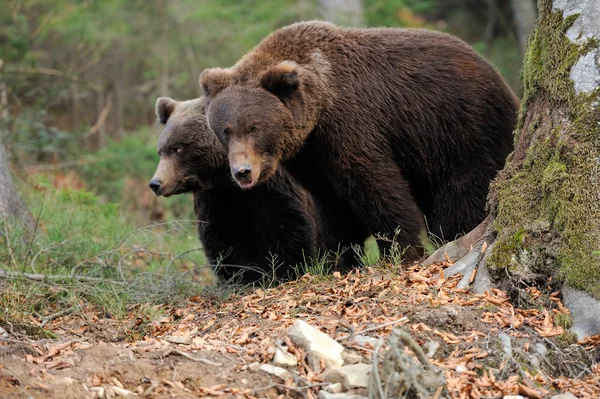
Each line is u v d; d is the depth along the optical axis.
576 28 10.09
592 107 9.69
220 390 7.69
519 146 10.56
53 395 7.46
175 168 14.12
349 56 12.52
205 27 29.39
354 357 8.16
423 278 10.06
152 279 13.27
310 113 12.05
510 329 8.80
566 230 9.34
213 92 12.32
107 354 8.38
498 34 37.53
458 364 8.16
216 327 10.05
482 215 12.84
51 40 30.84
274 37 12.74
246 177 11.66
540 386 8.01
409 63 12.74
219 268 14.81
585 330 8.80
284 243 14.48
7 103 24.23
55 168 24.12
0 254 13.32
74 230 16.25
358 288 10.16
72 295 11.59
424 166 12.86
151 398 7.58
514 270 9.49
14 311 10.45
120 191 25.19
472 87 12.86
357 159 12.12
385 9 29.67
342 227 13.48
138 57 30.78
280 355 8.08
